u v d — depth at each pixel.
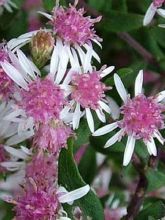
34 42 0.06
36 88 0.06
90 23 0.06
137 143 0.06
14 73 0.06
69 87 0.06
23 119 0.06
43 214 0.06
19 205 0.06
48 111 0.06
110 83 0.06
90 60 0.06
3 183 0.06
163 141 0.06
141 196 0.06
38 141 0.06
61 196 0.06
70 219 0.06
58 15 0.06
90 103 0.06
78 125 0.06
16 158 0.06
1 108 0.06
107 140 0.06
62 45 0.06
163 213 0.06
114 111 0.06
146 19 0.06
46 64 0.06
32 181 0.06
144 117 0.06
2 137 0.06
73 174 0.06
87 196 0.06
